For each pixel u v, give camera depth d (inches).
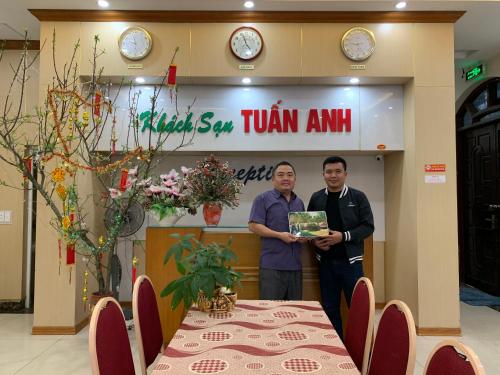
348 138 170.7
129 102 168.7
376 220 195.2
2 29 175.2
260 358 62.6
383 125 171.0
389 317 66.2
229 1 151.3
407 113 167.3
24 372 124.1
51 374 122.7
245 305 94.5
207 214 136.6
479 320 177.3
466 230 251.0
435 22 161.3
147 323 79.7
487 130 228.7
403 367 57.9
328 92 171.2
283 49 160.9
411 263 165.0
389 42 161.2
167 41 160.7
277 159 196.7
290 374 56.8
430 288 159.0
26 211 195.2
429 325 158.4
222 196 136.6
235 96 170.9
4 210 192.9
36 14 158.4
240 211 196.1
